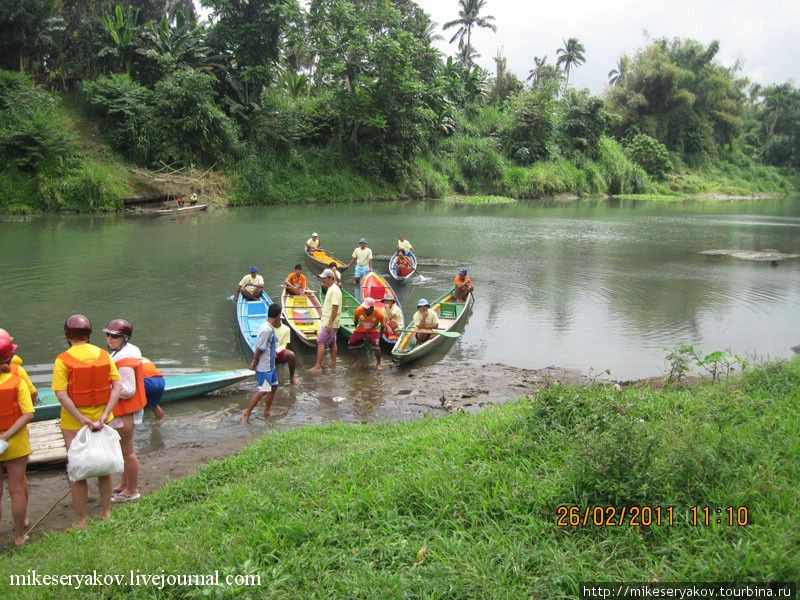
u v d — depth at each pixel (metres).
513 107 60.66
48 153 30.72
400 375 10.02
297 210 37.22
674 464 4.48
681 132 78.38
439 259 21.84
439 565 3.78
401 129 46.41
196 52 38.78
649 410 6.38
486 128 59.88
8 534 5.21
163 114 36.12
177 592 3.76
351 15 43.19
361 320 10.10
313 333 11.76
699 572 3.50
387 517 4.41
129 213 31.55
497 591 3.52
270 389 8.12
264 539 4.26
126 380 5.64
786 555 3.49
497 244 25.91
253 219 31.53
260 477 5.56
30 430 7.14
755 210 50.47
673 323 13.52
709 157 81.38
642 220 38.12
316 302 13.70
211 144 37.81
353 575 3.78
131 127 34.53
